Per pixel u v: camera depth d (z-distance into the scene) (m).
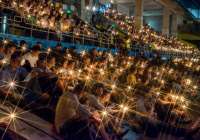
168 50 36.84
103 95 9.37
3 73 8.53
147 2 48.62
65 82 9.20
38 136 6.80
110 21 33.94
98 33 24.27
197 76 21.98
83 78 10.00
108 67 13.62
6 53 10.12
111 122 8.62
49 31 17.86
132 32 34.28
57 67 10.08
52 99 8.52
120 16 39.28
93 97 8.60
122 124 9.49
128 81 12.24
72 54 13.02
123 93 10.73
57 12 20.52
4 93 8.40
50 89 8.62
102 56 15.60
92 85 9.59
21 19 16.73
